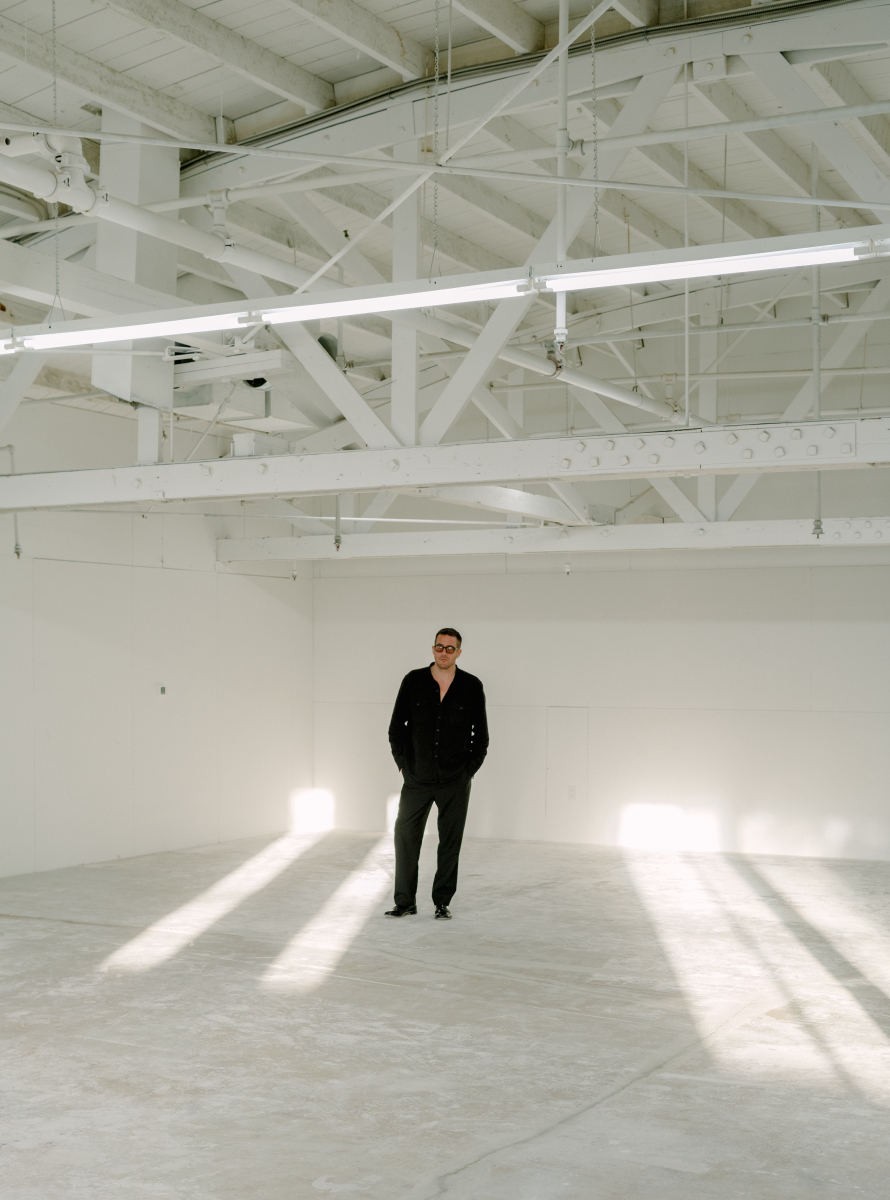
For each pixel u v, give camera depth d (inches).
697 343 377.4
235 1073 157.2
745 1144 132.6
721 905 279.6
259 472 216.7
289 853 362.0
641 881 313.4
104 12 188.4
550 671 399.2
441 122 211.3
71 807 334.6
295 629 429.1
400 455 207.6
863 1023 181.5
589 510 331.3
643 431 194.5
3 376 294.0
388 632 425.1
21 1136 134.9
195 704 381.7
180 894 289.9
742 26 188.1
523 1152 130.0
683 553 382.9
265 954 225.8
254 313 170.4
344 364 282.4
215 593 392.5
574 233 192.7
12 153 169.6
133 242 218.2
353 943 235.0
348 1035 174.6
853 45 183.9
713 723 377.1
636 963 220.2
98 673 345.4
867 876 324.8
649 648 386.3
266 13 194.4
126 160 218.2
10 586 319.6
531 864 343.0
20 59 191.0
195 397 239.6
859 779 358.9
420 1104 145.5
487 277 157.8
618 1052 166.9
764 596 372.8
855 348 359.9
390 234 290.8
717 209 295.0
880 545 339.9
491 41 208.1
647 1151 130.4
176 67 209.3
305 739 432.1
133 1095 148.6
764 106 238.8
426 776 256.4
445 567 416.8
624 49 196.2
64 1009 187.8
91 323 180.5
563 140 169.5
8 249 191.6
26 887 298.8
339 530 358.6
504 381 372.5
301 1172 124.4
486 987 202.2
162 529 371.9
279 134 225.9
